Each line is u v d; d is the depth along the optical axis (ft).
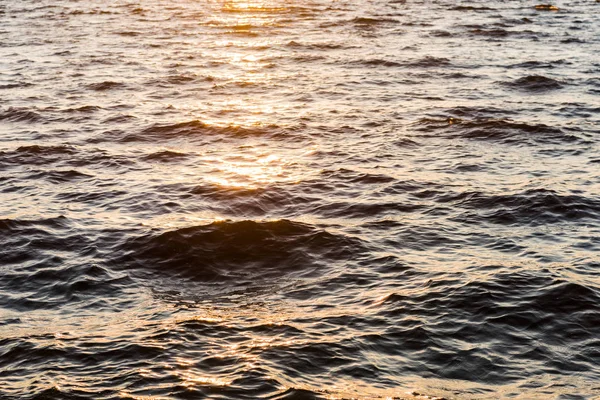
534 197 50.47
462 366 31.22
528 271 39.52
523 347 32.71
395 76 94.43
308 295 37.99
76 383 29.76
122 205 50.90
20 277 40.14
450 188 53.26
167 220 47.85
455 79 92.32
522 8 167.63
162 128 70.64
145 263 41.86
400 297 36.94
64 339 33.37
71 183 55.72
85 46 120.16
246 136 68.08
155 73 97.81
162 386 29.35
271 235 44.42
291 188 53.72
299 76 95.45
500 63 101.81
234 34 133.90
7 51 115.14
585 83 89.04
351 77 94.32
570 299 36.35
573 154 61.72
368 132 68.64
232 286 39.34
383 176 55.93
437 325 34.27
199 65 103.71
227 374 30.17
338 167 58.44
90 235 45.29
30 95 85.30
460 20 147.33
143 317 35.68
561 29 134.31
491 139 66.23
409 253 42.86
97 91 87.56
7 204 51.11
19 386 29.76
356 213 49.19
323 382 29.81
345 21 147.84
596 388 29.68
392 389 29.37
